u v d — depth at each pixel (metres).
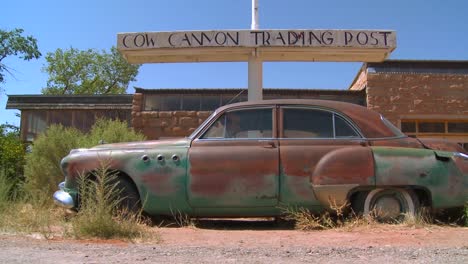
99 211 5.18
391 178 5.82
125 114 15.78
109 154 6.17
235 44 9.50
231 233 5.55
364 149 5.93
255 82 9.84
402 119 14.23
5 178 8.45
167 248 4.45
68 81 38.38
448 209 6.02
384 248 4.44
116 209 5.97
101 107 15.76
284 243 4.80
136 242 4.85
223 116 6.25
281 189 5.91
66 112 16.14
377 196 5.95
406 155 5.91
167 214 6.11
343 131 6.12
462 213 6.08
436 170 5.88
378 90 14.17
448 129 14.43
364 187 5.85
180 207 6.02
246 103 6.31
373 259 3.96
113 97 15.89
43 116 16.25
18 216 6.18
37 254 4.16
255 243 4.82
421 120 14.36
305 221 5.82
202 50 9.67
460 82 14.38
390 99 14.16
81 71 38.62
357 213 5.95
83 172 5.95
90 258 3.99
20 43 22.23
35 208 6.96
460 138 14.41
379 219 5.93
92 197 5.71
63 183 6.62
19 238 5.05
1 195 7.27
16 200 8.16
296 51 9.71
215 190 5.93
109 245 4.64
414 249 4.39
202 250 4.33
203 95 14.55
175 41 9.56
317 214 6.05
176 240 5.02
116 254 4.16
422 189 5.89
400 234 5.25
